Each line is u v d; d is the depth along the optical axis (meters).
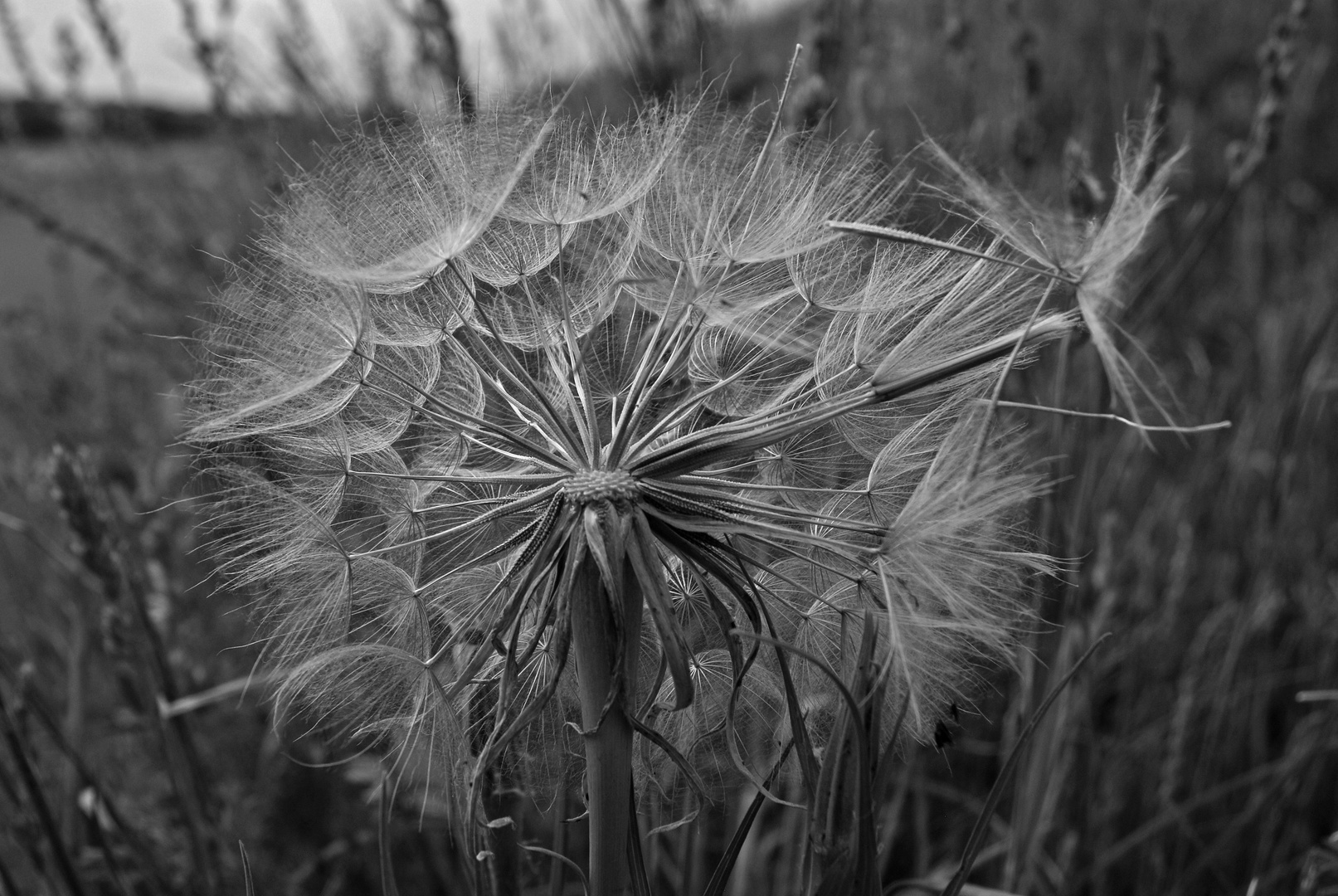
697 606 0.18
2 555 0.40
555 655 0.15
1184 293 0.50
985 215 0.15
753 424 0.15
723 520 0.15
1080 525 0.23
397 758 0.17
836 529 0.17
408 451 0.19
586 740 0.15
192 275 0.41
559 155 0.16
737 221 0.16
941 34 0.39
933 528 0.15
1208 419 0.39
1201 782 0.28
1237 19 0.73
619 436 0.15
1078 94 0.51
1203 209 0.28
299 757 0.28
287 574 0.17
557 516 0.15
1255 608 0.30
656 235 0.16
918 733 0.15
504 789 0.18
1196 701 0.29
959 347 0.15
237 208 0.41
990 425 0.14
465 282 0.16
